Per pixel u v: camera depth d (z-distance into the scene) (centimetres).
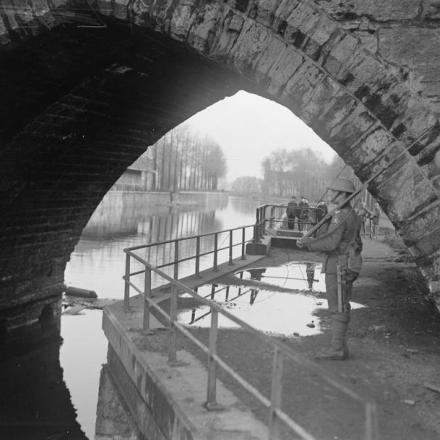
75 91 1122
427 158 631
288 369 768
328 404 648
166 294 1279
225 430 575
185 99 1333
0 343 1327
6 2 804
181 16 711
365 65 644
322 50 655
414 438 576
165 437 663
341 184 749
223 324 1038
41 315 1473
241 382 537
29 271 1416
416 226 637
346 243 771
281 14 659
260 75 691
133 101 1266
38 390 1100
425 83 631
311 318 1105
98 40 920
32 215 1353
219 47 702
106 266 2402
